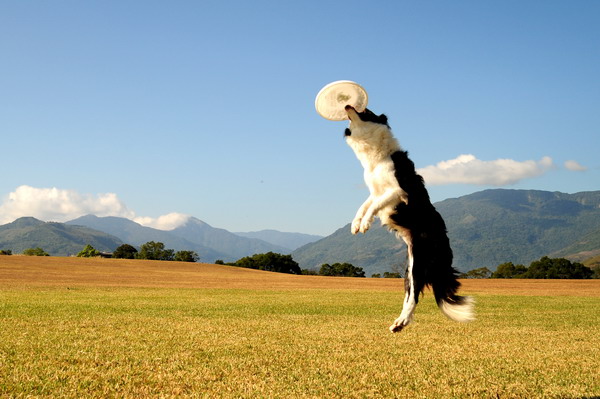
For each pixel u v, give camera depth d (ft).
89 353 25.32
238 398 17.61
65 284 113.50
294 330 38.27
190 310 55.42
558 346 32.63
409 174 19.57
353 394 18.83
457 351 29.68
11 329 34.58
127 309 54.65
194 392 18.15
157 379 20.03
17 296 72.74
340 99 20.15
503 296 96.63
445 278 19.63
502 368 24.68
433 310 60.23
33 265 179.93
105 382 19.22
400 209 19.36
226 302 69.51
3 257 204.74
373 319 48.91
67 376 20.13
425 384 20.79
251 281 150.20
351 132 20.22
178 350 27.17
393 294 96.43
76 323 39.45
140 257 371.76
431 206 19.81
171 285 121.80
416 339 34.58
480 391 19.85
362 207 20.21
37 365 21.91
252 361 24.54
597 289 126.82
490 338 35.91
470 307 19.86
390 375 22.38
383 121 20.40
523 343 33.68
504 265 340.59
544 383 21.53
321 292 103.09
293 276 188.96
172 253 382.42
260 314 52.54
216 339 31.94
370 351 28.89
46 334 32.30
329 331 38.14
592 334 39.32
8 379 19.20
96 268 184.34
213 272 196.13
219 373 21.61
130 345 28.53
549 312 60.23
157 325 39.52
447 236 20.04
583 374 23.47
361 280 170.40
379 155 19.85
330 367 23.81
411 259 19.33
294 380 20.93
